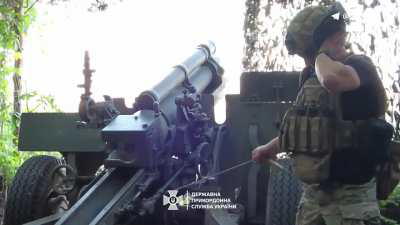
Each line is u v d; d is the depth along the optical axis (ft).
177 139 14.70
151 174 13.50
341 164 9.54
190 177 15.07
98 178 14.02
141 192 12.96
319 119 9.46
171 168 14.39
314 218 9.87
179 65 16.19
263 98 17.10
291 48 10.15
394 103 19.44
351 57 9.65
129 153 13.37
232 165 17.11
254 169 16.48
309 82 9.89
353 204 9.55
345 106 9.53
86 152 17.92
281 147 9.92
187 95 14.80
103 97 15.40
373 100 9.55
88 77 14.65
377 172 9.79
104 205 12.92
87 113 14.52
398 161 9.98
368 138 9.43
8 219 16.40
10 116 29.01
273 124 16.93
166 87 14.90
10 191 16.47
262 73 17.12
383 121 9.59
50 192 16.71
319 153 9.45
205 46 18.28
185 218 14.85
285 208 14.38
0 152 27.84
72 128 17.84
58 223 12.26
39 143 18.02
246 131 17.12
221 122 17.84
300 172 9.57
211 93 19.04
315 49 9.93
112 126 13.57
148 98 14.24
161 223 14.70
